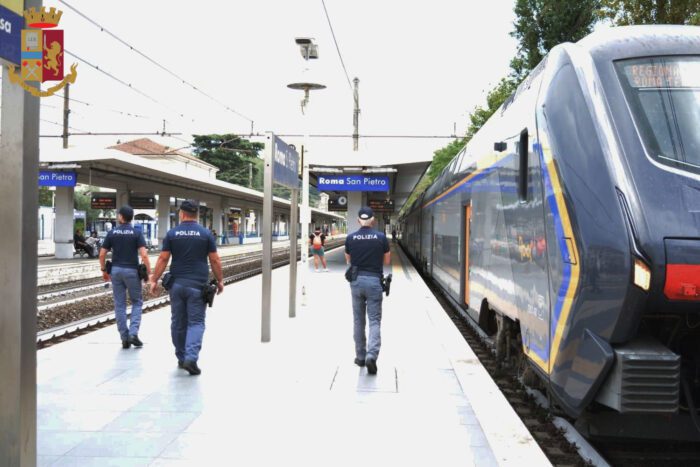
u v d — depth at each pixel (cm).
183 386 582
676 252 372
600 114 418
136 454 409
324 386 586
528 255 521
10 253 290
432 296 1342
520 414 578
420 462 399
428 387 584
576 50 469
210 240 637
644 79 427
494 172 691
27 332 295
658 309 380
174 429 460
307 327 925
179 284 626
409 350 760
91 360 693
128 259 753
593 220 396
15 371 291
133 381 601
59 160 2636
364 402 533
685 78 426
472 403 526
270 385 588
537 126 491
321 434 451
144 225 5181
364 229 662
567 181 424
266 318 805
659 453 466
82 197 6125
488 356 870
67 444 427
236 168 7631
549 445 491
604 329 387
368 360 630
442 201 1373
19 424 292
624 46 443
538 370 493
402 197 3803
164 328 909
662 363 371
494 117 775
